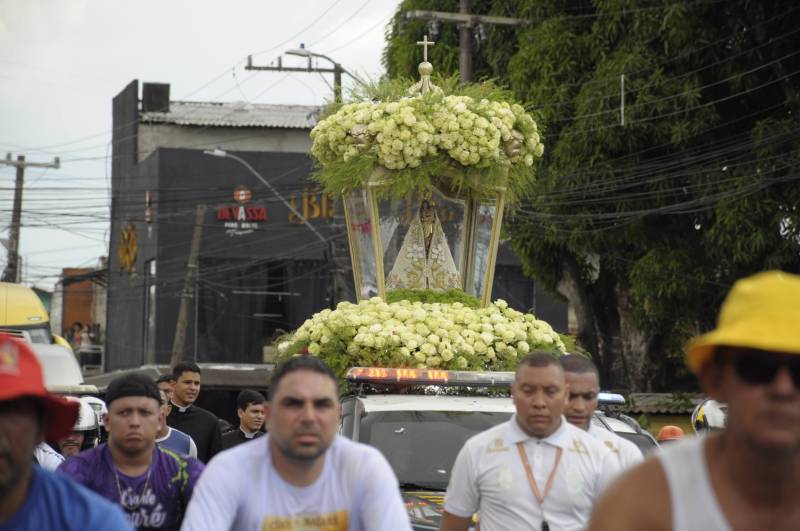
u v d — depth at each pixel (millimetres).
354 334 10492
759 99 24172
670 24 23406
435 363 10414
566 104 24922
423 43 12719
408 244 12273
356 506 5094
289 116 58875
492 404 9586
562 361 7770
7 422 3744
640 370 27828
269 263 51312
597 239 25281
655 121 23828
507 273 50531
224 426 16406
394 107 11844
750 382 3314
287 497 5051
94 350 65688
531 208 26219
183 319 39906
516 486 6562
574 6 25859
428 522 8086
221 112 58531
